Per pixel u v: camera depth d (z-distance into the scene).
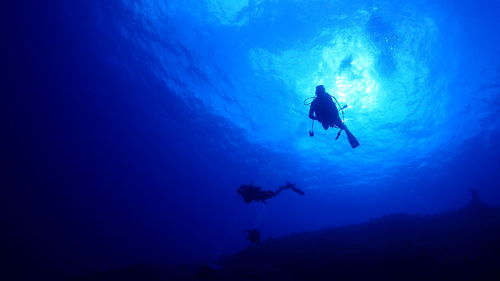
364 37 20.06
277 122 25.73
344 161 29.59
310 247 8.88
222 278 6.48
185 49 21.75
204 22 20.03
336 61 21.22
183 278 7.01
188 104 26.52
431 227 9.74
